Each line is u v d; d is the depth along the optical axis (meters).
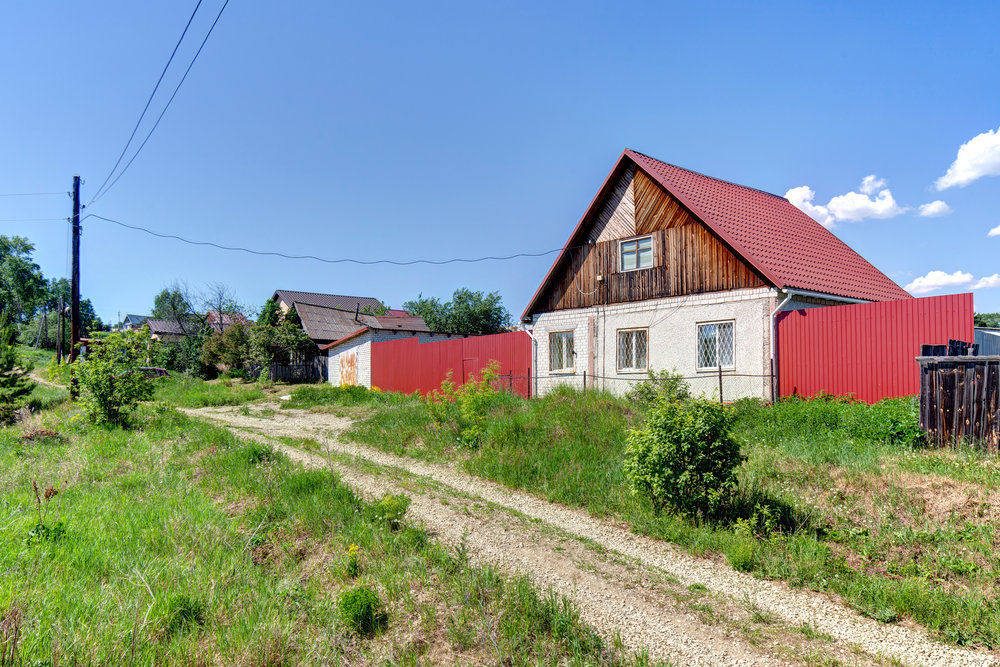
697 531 6.11
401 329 28.16
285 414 18.03
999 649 3.89
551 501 7.71
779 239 15.30
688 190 15.25
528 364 18.25
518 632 4.03
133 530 5.85
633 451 6.86
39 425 13.19
